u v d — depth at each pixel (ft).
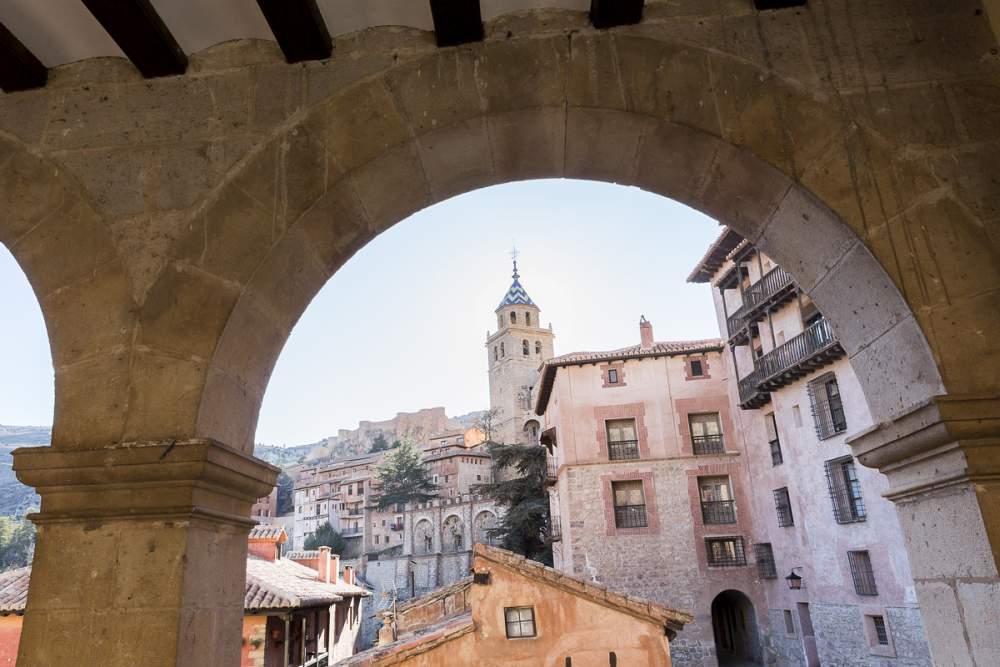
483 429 241.55
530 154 9.05
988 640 6.28
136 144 8.50
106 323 7.70
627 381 71.77
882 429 7.54
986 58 8.13
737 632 71.15
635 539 66.23
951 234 7.39
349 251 9.29
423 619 41.75
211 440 6.93
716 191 8.84
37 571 6.75
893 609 41.57
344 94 8.48
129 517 6.83
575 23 8.54
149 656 6.32
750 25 8.40
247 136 8.42
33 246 8.19
